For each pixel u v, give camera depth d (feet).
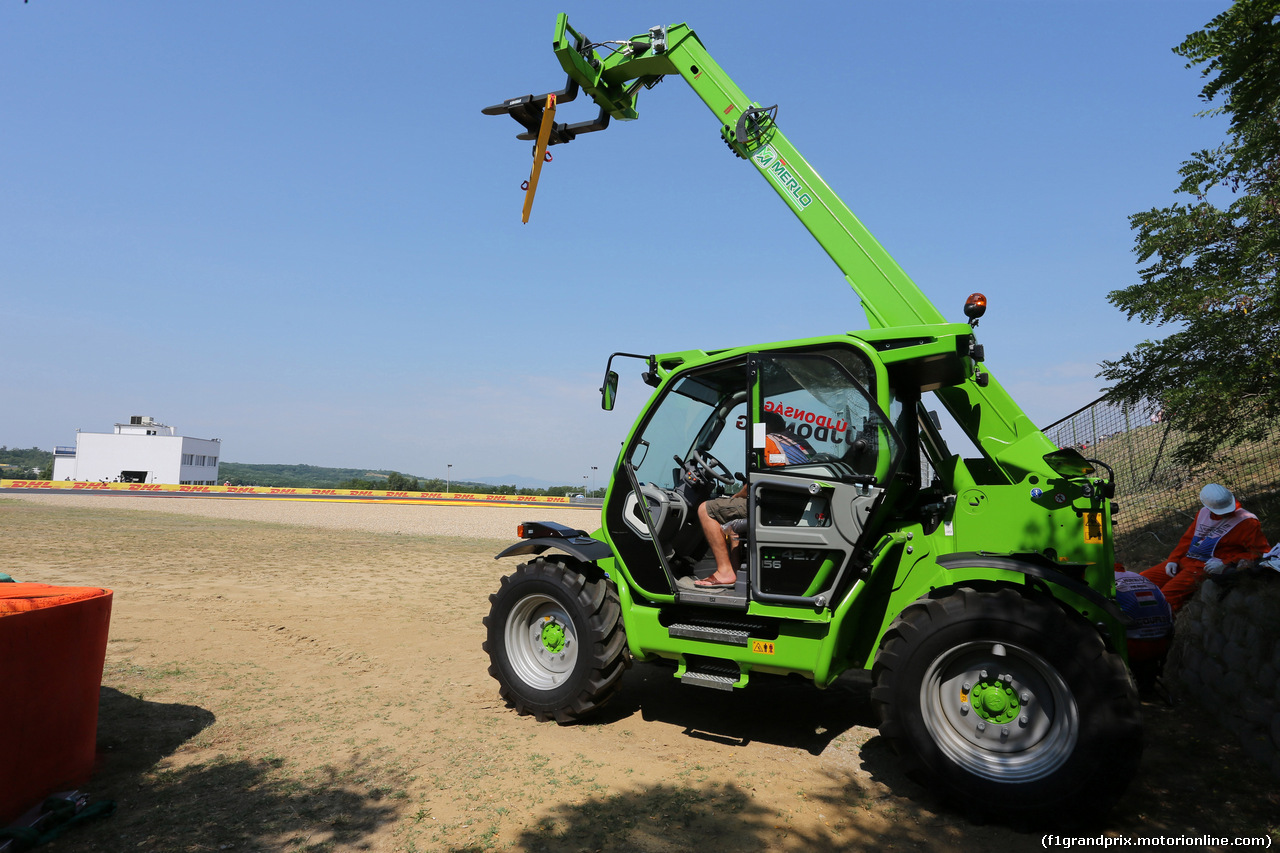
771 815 10.23
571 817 9.99
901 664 10.78
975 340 12.26
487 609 26.89
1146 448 27.71
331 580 33.27
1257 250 15.24
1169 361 16.48
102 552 39.96
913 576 12.31
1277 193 15.64
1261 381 14.92
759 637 12.69
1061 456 11.46
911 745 10.54
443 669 18.17
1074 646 9.82
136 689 15.30
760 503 12.65
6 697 9.33
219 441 280.10
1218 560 15.74
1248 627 12.66
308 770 11.46
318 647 19.92
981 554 11.23
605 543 15.11
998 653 10.25
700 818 10.08
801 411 12.57
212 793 10.49
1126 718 9.49
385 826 9.61
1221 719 13.19
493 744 12.87
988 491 12.14
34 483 177.37
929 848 9.41
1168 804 10.39
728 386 14.84
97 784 10.63
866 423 12.12
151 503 116.16
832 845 9.43
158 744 12.26
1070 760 9.60
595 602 13.97
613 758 12.33
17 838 8.61
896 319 14.53
